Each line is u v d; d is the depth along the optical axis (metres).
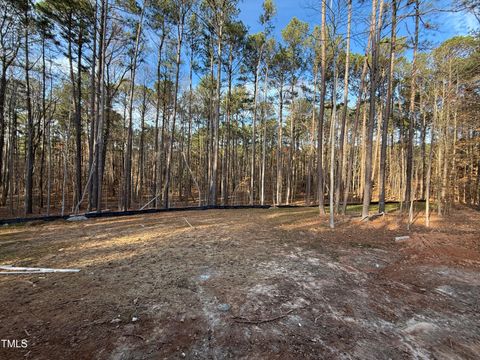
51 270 3.62
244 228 7.09
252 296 2.88
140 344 2.02
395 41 8.87
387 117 9.77
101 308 2.56
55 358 1.84
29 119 11.88
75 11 10.78
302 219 8.83
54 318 2.37
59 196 19.80
